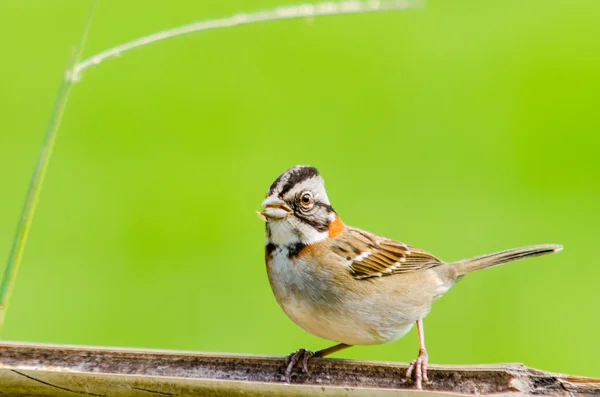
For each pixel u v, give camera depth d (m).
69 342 10.21
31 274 10.77
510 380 6.43
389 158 12.60
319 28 13.88
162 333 10.47
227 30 13.76
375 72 13.69
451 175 12.13
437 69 13.58
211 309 10.67
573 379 6.37
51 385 6.22
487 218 11.63
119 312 10.48
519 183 12.00
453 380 6.58
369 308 7.80
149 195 11.79
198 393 6.19
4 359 6.47
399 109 13.09
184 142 12.46
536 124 12.70
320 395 6.17
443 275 8.70
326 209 7.89
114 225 11.41
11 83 12.87
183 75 13.38
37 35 13.47
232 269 11.13
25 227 5.30
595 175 12.16
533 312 10.93
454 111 12.92
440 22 14.41
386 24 14.36
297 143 12.49
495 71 13.55
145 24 13.66
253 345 10.56
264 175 12.09
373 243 7.99
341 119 12.78
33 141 12.23
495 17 14.31
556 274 11.22
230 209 11.75
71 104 12.71
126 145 12.36
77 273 10.81
